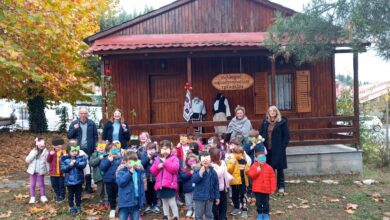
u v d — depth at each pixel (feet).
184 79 41.68
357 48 25.27
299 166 34.99
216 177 20.94
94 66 65.36
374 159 43.70
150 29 42.09
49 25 36.63
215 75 41.81
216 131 40.45
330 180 32.99
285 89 42.22
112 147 23.58
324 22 25.95
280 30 27.53
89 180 28.94
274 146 28.60
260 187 22.31
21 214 24.47
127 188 20.53
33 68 35.65
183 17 42.45
